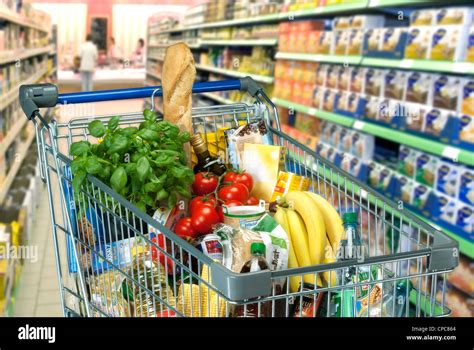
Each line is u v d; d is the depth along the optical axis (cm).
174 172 155
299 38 471
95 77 1661
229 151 189
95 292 154
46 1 1712
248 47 688
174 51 173
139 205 155
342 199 360
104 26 1745
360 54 375
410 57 317
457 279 277
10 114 451
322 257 155
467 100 275
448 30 287
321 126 434
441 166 291
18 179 477
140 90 188
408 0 318
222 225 151
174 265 132
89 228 156
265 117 200
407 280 138
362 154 367
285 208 163
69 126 177
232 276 112
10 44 463
